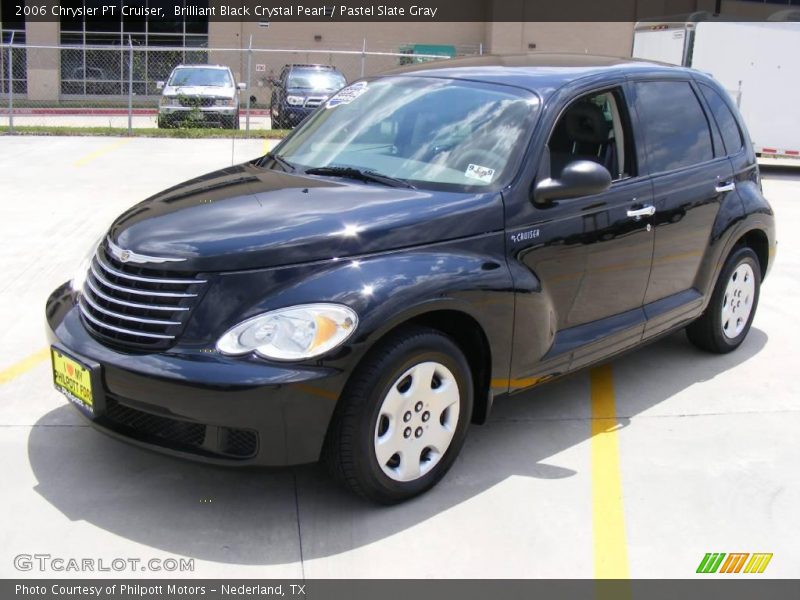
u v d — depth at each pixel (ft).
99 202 31.89
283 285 10.83
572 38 98.07
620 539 11.37
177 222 11.84
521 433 14.38
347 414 10.84
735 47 54.13
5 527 11.10
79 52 87.61
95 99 87.81
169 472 12.61
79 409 11.78
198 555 10.71
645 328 15.42
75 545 10.80
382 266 11.24
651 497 12.45
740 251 17.81
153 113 81.30
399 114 14.64
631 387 16.53
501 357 12.66
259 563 10.59
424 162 13.50
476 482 12.66
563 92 13.87
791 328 20.48
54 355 12.11
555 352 13.62
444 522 11.58
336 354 10.53
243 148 49.29
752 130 54.54
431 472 12.10
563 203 13.37
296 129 16.34
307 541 11.06
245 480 12.48
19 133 53.72
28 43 86.33
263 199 12.51
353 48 96.37
